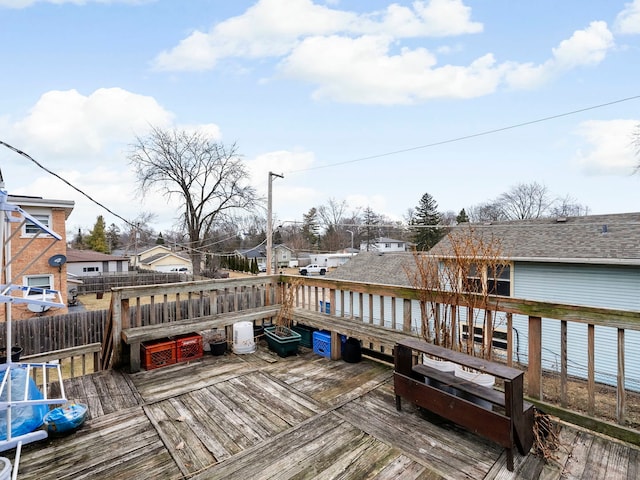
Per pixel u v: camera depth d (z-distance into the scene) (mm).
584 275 7902
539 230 10281
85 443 2281
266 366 3781
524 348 7613
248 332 4262
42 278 12461
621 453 2123
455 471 1969
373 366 3777
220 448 2221
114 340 3688
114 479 1925
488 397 2158
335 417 2613
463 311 4082
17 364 2635
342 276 15047
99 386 3227
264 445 2250
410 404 2828
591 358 2373
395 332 3607
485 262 3020
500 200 30750
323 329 4297
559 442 2188
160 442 2297
